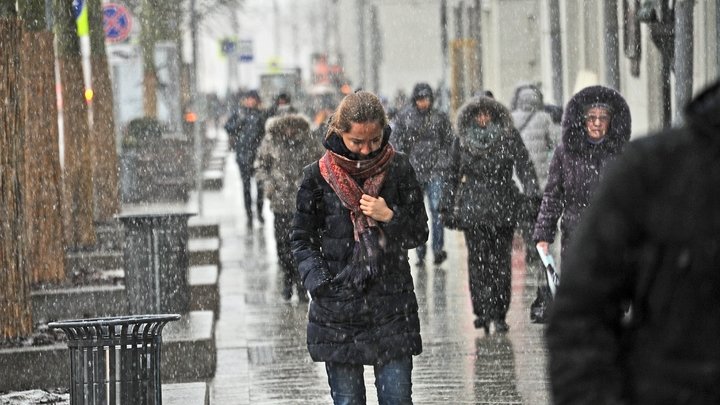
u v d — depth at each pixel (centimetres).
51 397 2309
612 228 805
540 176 4009
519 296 3472
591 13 6550
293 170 3622
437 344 2866
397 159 1571
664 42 4278
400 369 1549
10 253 2570
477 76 9281
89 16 4891
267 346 2950
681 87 3447
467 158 2933
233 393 2438
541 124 4009
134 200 6500
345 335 1545
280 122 3631
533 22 8831
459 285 3800
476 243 2956
